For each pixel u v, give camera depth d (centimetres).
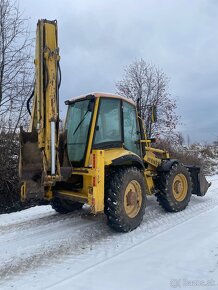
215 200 855
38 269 457
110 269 440
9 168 944
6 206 928
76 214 736
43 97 595
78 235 595
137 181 627
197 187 830
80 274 432
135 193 619
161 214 723
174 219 680
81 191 648
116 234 594
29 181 606
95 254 502
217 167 1802
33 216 730
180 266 432
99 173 576
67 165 664
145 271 425
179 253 476
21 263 479
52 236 592
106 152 632
